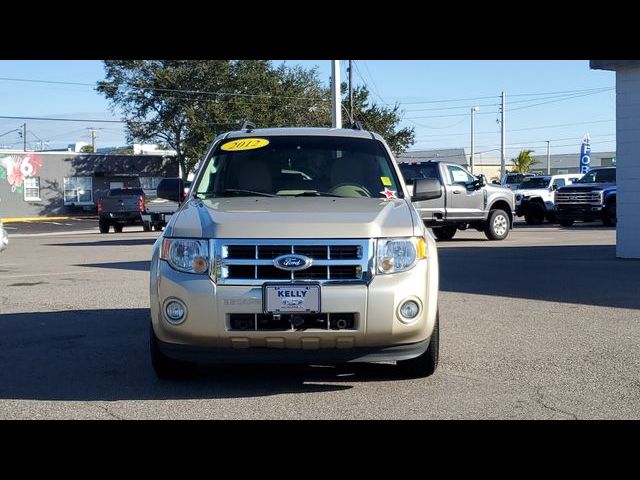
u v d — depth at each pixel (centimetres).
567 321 848
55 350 727
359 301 525
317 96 5606
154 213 3222
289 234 534
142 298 1041
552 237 2136
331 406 539
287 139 712
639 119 1442
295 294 521
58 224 4581
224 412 527
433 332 586
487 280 1182
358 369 644
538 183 3139
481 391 574
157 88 5397
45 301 1030
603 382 597
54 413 527
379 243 540
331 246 534
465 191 1998
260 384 599
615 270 1291
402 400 552
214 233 537
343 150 702
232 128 5250
